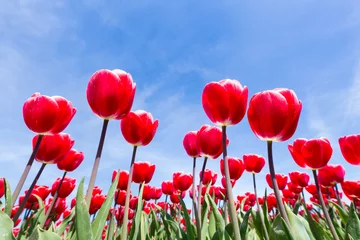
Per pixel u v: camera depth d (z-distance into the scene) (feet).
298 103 1.05
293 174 2.75
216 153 1.54
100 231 1.06
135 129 1.39
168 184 2.98
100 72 1.10
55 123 1.17
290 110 1.01
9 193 1.18
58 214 2.52
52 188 2.37
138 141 1.40
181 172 2.48
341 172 2.14
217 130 1.54
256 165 2.02
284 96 1.05
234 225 0.93
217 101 1.10
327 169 2.17
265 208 1.41
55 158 1.46
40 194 2.34
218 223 1.24
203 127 1.61
